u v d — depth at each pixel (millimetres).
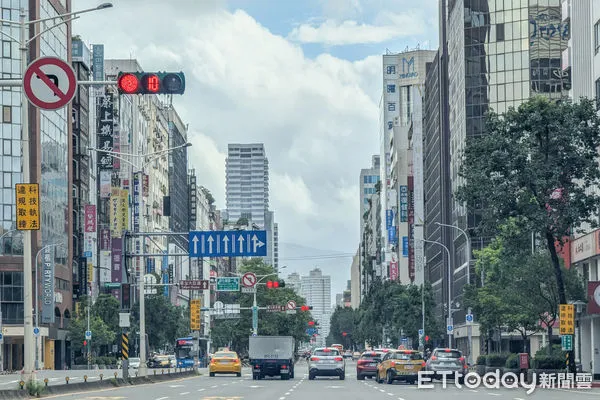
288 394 46375
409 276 190375
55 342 132500
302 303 170375
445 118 156125
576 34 77125
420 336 126938
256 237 60125
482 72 137500
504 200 55750
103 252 144625
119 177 158000
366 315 196625
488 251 86438
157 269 187500
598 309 60344
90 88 157875
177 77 28859
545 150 56438
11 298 122938
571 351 57219
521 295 64125
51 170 131750
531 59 135625
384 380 64562
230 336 156250
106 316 136625
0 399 37531
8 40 124875
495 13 137750
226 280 109500
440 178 159500
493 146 55812
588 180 56906
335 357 73188
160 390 51125
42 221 126438
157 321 141875
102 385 53438
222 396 44156
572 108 56344
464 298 89250
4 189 123875
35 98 30188
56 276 130500
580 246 75188
